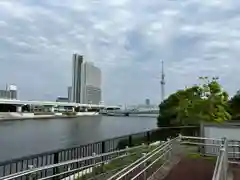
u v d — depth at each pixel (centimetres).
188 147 1361
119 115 12200
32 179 656
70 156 962
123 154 1109
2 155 2319
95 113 13675
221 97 2238
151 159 920
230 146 1209
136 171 804
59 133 4503
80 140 3200
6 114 9606
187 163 1116
